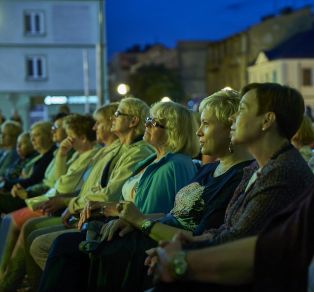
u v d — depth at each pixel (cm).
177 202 372
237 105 357
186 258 246
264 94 281
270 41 5228
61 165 631
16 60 3491
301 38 4706
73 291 378
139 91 6316
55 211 541
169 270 249
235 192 311
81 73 3544
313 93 4484
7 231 574
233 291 247
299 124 285
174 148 434
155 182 414
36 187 665
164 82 6288
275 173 271
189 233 341
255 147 285
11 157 895
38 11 3484
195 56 6544
